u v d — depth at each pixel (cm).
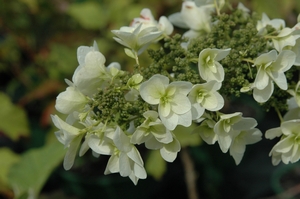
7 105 98
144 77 54
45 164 78
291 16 85
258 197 107
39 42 112
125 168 52
